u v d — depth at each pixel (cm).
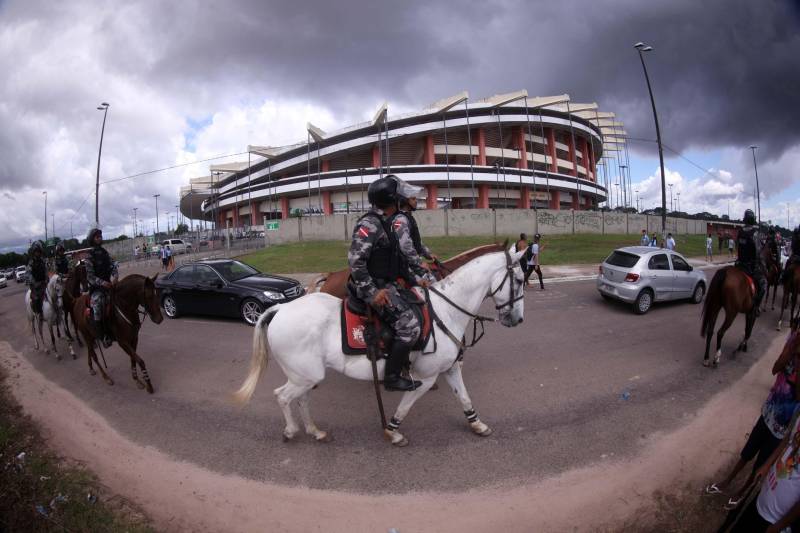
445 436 429
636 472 370
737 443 414
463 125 5259
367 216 355
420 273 390
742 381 566
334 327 391
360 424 459
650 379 571
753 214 644
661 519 318
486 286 429
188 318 1069
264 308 932
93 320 584
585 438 422
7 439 450
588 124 6562
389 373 370
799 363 279
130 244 4188
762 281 646
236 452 417
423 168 5091
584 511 326
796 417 230
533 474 368
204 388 584
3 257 6862
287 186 5341
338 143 5191
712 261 2438
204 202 7650
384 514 325
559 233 3691
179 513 337
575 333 809
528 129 5984
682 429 439
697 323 882
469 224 3391
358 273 342
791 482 210
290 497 349
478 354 686
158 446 438
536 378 577
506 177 5406
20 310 1580
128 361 730
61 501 337
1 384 663
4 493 338
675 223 4562
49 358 803
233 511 337
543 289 1352
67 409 542
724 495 341
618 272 1001
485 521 316
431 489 351
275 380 601
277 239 3312
